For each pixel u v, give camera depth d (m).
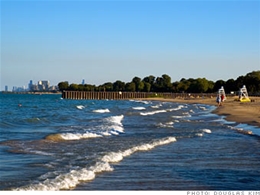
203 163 14.20
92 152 16.11
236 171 12.82
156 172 12.41
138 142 19.69
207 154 16.36
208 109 67.12
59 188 10.09
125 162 14.09
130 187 10.48
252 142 20.78
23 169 12.41
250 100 94.94
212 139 21.92
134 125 31.00
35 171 12.16
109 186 10.54
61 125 30.30
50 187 10.09
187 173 12.35
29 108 64.00
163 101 125.06
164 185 10.78
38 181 10.73
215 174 12.30
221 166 13.66
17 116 41.19
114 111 57.38
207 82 190.50
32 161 13.80
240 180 11.59
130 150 16.61
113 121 34.84
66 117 40.09
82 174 11.64
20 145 17.70
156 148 17.81
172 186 10.70
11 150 16.14
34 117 39.19
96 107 72.56
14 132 24.12
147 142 19.58
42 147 17.34
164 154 16.11
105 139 20.92
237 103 87.19
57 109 61.22
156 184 10.87
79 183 10.73
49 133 23.48
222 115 47.53
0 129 26.03
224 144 19.73
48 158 14.48
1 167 12.65
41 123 32.16
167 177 11.73
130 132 25.25
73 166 12.96
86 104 90.62
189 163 14.14
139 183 10.94
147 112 54.00
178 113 52.75
